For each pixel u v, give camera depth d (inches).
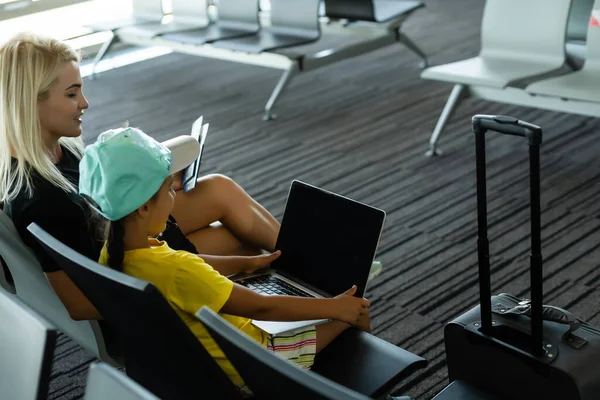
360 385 59.8
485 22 145.6
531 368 61.6
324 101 176.1
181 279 59.3
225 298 59.8
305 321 65.2
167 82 196.2
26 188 64.9
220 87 190.2
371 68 198.2
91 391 40.8
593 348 61.5
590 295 96.8
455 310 96.5
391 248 112.3
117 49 226.8
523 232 113.5
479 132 57.7
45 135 70.3
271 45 166.6
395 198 127.1
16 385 45.6
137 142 59.4
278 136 156.9
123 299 48.1
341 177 136.0
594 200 121.6
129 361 59.9
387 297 100.5
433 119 160.6
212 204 81.8
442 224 117.7
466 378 67.5
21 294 75.0
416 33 224.7
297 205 74.2
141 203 58.6
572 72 133.8
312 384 36.6
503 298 69.2
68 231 65.6
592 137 145.9
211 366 48.5
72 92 69.9
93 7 222.8
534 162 54.8
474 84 133.6
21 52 66.3
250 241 83.4
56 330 43.6
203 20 189.9
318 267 71.6
